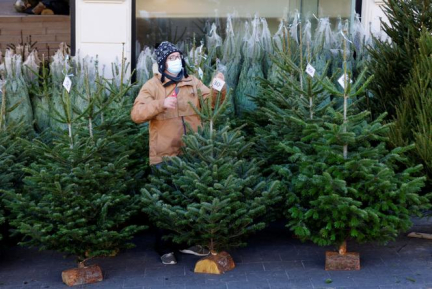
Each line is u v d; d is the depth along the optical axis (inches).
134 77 303.1
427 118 206.2
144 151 238.2
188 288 197.2
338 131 190.2
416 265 211.2
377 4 298.4
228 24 306.5
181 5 325.7
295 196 202.1
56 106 271.9
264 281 200.8
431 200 214.4
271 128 227.5
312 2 323.9
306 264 213.5
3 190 198.1
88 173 193.5
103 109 212.5
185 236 202.8
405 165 213.5
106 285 200.8
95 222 201.6
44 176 192.1
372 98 233.8
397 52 228.5
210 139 200.2
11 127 230.2
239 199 202.4
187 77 216.5
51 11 416.5
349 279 201.2
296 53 275.3
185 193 201.0
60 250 199.6
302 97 219.0
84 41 305.0
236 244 209.5
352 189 190.7
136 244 232.7
